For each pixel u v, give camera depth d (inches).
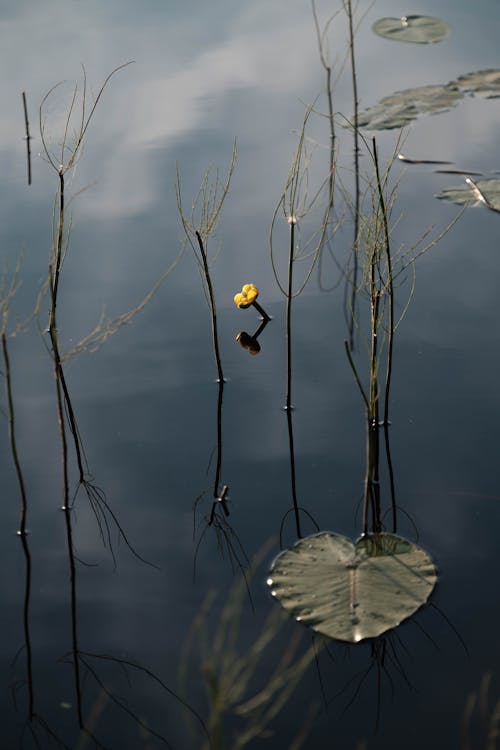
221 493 161.9
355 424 177.6
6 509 159.9
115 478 166.4
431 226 245.8
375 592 134.6
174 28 382.0
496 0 410.6
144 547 150.9
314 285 226.7
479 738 113.9
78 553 150.1
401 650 127.1
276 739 115.4
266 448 172.2
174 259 235.5
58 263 164.2
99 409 184.4
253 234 246.8
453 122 305.0
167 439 175.9
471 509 153.3
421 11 397.7
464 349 198.1
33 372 195.2
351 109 315.6
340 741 114.8
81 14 398.9
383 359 196.2
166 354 201.6
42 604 140.0
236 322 213.2
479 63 348.8
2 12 401.7
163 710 121.0
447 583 137.4
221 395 187.9
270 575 140.3
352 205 257.1
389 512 153.8
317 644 128.4
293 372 194.5
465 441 169.6
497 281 222.8
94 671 127.7
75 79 335.0
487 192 259.6
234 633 120.0
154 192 266.7
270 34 376.5
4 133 302.7
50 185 272.7
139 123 307.7
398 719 117.5
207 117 310.2
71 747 116.4
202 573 144.5
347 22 386.3
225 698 109.3
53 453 172.7
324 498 159.3
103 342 205.0
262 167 278.2
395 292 221.6
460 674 123.3
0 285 222.2
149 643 131.9
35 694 124.7
